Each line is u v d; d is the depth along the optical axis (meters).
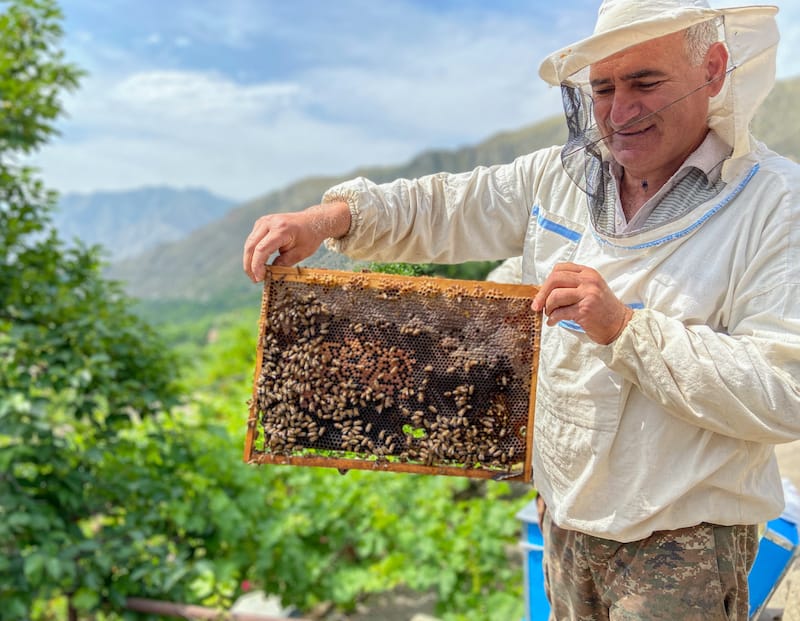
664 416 1.74
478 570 5.00
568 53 1.79
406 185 2.20
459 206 2.19
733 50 1.70
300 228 1.98
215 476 5.05
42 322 4.69
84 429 4.87
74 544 4.38
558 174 2.08
